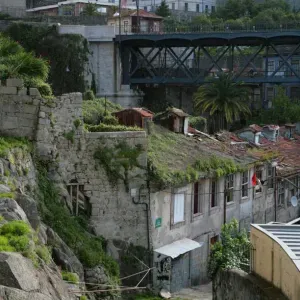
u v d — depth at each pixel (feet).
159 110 244.83
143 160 93.20
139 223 93.66
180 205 101.81
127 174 92.43
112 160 91.86
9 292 44.93
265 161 131.13
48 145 87.76
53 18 258.37
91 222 91.45
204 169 107.45
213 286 80.38
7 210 60.29
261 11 355.36
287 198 144.46
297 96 267.39
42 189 85.15
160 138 112.68
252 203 126.93
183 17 372.99
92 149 91.20
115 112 112.98
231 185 118.52
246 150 133.08
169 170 98.17
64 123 89.25
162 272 95.86
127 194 92.73
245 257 85.10
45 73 93.50
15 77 88.28
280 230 67.15
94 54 234.17
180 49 284.20
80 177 90.84
